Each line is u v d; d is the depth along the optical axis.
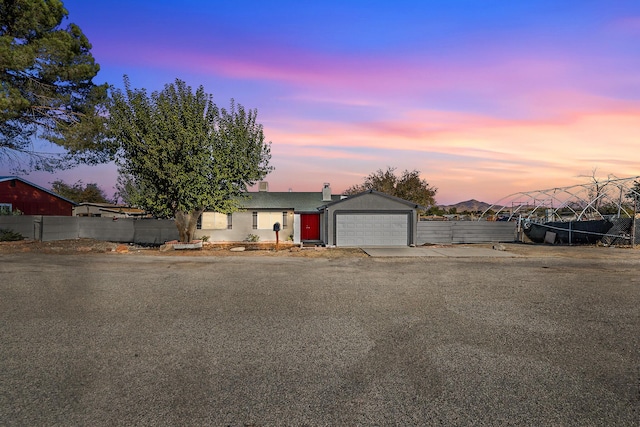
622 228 20.86
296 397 3.44
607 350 4.67
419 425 3.01
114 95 17.80
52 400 3.36
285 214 26.92
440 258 15.01
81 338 5.00
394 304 6.99
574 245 21.94
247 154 19.03
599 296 7.80
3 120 16.95
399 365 4.18
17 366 4.09
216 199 18.08
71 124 19.75
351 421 3.06
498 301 7.27
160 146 16.94
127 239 24.16
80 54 20.41
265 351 4.57
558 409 3.26
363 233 21.62
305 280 9.53
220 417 3.11
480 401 3.39
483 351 4.61
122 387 3.62
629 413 3.21
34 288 8.16
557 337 5.14
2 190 26.25
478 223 25.05
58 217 22.64
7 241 19.88
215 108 18.73
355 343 4.87
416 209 21.92
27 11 17.50
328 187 28.70
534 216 30.36
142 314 6.18
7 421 3.02
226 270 11.16
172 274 10.30
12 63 16.16
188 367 4.09
